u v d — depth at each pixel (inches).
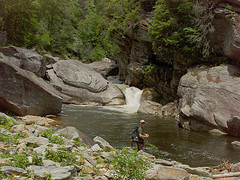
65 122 490.3
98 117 603.8
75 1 2005.4
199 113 491.5
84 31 1803.6
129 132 445.4
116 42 1149.1
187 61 706.8
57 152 177.0
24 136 230.7
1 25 1043.9
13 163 143.3
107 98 890.7
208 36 634.2
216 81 546.9
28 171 137.6
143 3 939.3
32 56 820.6
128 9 970.7
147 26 880.9
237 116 434.6
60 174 134.4
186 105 554.6
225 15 565.0
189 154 325.1
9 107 441.1
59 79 876.6
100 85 908.0
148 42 962.7
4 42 1002.1
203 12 648.4
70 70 901.2
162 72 948.6
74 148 231.1
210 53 651.5
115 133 432.8
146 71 995.9
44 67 881.5
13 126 251.9
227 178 201.0
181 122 550.0
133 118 627.5
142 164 148.1
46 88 532.4
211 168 249.6
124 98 932.0
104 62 1464.1
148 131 480.7
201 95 522.6
